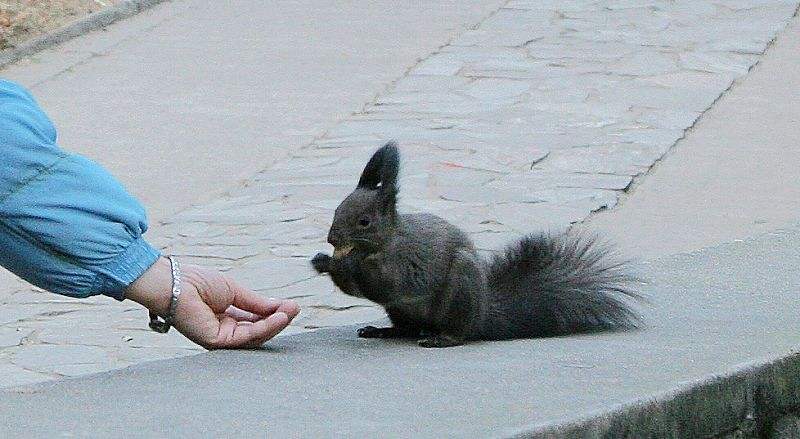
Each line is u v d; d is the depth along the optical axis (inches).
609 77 732.7
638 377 252.2
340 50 813.2
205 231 512.1
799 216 499.2
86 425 212.2
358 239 283.9
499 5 934.4
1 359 394.0
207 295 277.9
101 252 257.6
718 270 369.4
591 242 346.3
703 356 270.7
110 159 615.5
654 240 472.1
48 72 776.9
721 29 840.9
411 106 689.0
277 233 506.3
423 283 291.7
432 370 262.2
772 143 606.2
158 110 697.0
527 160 586.9
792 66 749.3
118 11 897.5
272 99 712.4
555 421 217.6
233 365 264.8
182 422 214.8
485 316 303.9
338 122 666.2
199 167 601.9
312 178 577.6
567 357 275.3
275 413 222.2
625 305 321.4
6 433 206.2
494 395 237.1
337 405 228.7
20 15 842.8
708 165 574.6
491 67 762.2
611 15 890.7
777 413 267.7
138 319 429.7
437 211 515.8
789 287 349.4
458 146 611.8
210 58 803.4
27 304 448.1
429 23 881.5
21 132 250.8
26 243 253.3
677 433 242.4
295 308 288.4
